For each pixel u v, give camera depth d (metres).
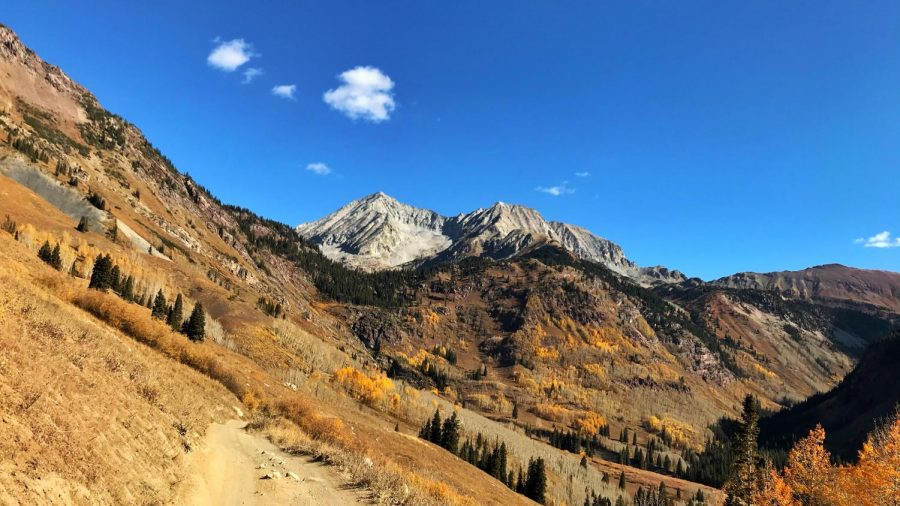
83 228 162.88
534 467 117.56
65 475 12.91
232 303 189.12
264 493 21.28
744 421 69.25
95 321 43.28
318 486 24.30
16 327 18.98
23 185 181.38
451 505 33.03
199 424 27.34
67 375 18.00
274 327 192.50
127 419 18.95
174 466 19.34
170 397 26.81
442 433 120.69
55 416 14.77
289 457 29.58
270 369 136.75
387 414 172.62
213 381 50.19
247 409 46.62
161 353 49.66
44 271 60.16
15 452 12.00
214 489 20.05
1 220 130.50
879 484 55.88
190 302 163.12
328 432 46.41
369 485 26.33
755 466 67.94
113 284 103.81
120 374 23.34
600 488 173.25
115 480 14.80
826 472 63.97
